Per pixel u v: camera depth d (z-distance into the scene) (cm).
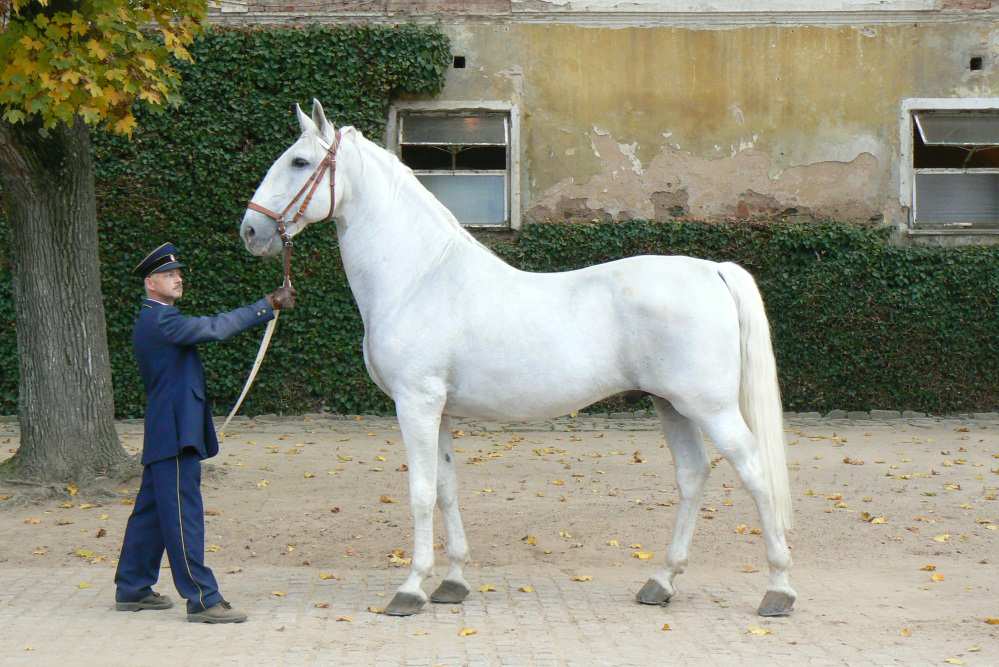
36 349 934
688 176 1445
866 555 741
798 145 1446
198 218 1379
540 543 772
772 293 1407
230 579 672
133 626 564
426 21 1434
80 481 921
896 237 1448
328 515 846
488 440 1240
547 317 583
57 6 857
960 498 912
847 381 1406
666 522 829
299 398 1405
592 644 528
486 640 535
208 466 980
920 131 1453
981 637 545
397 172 615
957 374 1408
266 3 1415
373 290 604
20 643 529
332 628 559
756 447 571
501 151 1460
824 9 1438
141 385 1385
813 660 503
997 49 1446
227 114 1376
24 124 903
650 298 568
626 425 1353
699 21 1440
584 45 1438
